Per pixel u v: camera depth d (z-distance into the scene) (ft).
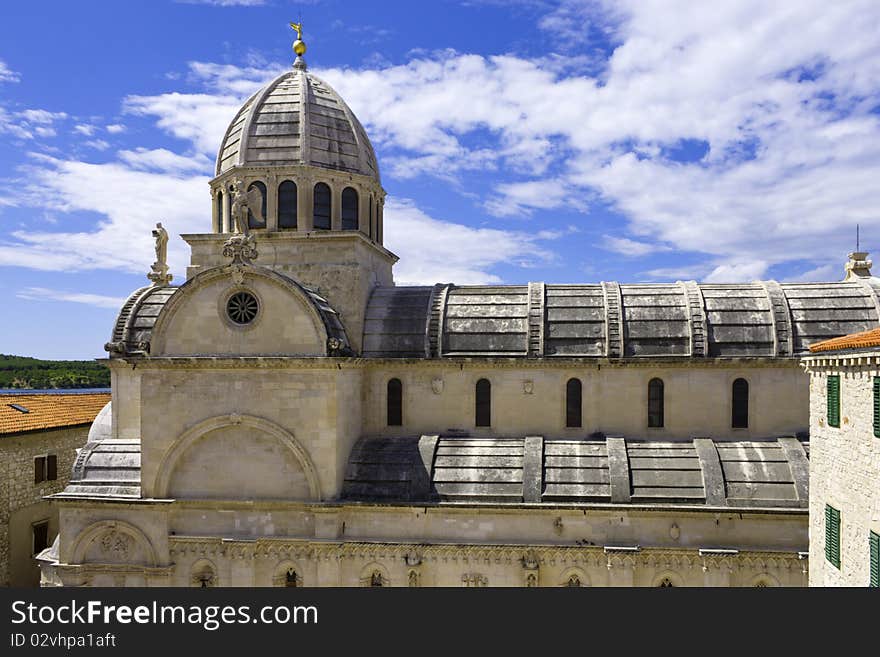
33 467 156.56
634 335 119.24
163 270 143.43
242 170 133.08
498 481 110.73
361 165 141.49
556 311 123.95
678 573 105.19
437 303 127.95
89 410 187.73
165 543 113.09
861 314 117.19
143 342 125.90
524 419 121.29
